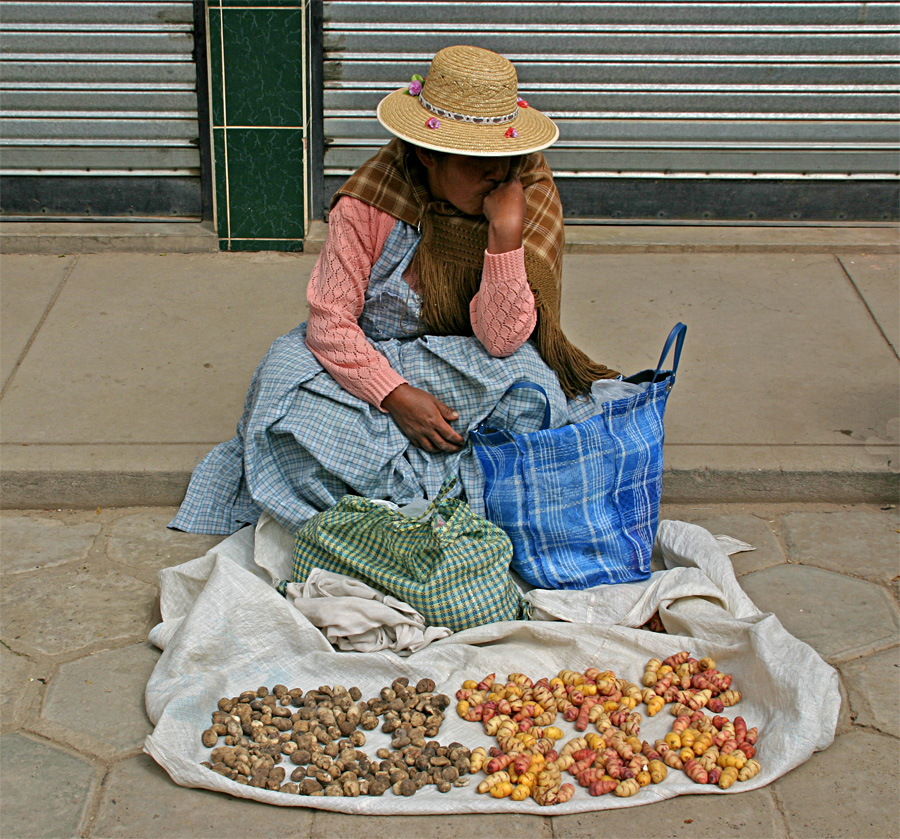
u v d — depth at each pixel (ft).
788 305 15.01
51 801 7.50
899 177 16.81
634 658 8.82
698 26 15.56
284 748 7.91
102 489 11.22
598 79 15.88
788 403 12.56
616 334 14.08
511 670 8.75
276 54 14.83
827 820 7.43
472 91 8.89
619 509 9.96
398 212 9.87
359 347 9.84
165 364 13.19
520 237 9.29
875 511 11.48
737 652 8.60
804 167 16.69
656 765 7.72
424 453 10.07
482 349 10.05
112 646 9.15
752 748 7.91
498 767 7.68
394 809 7.36
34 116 15.76
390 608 9.05
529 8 15.34
